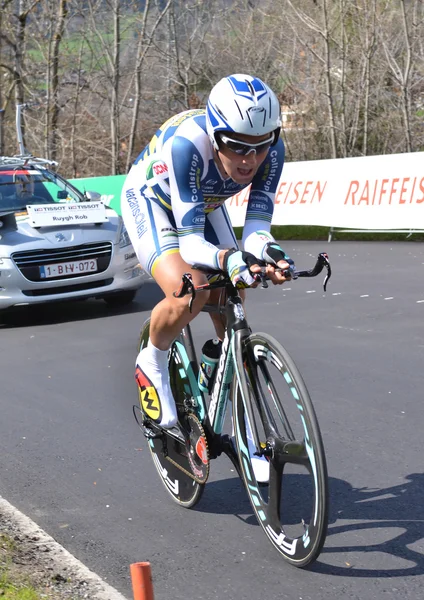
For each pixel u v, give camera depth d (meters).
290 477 3.26
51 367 5.90
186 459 3.19
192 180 2.86
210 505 3.26
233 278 2.60
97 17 19.11
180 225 2.89
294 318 6.97
